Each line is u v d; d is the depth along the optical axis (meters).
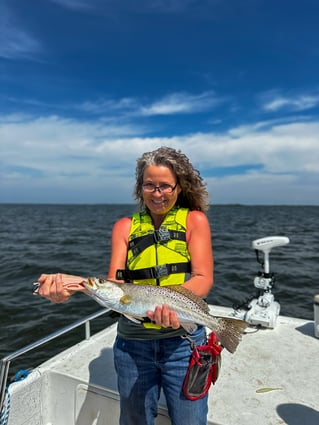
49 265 13.16
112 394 2.68
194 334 2.19
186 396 2.07
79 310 7.87
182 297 2.09
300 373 3.11
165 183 2.23
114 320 7.25
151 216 2.40
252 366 3.22
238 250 16.92
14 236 24.80
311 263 13.20
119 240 2.42
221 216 63.78
